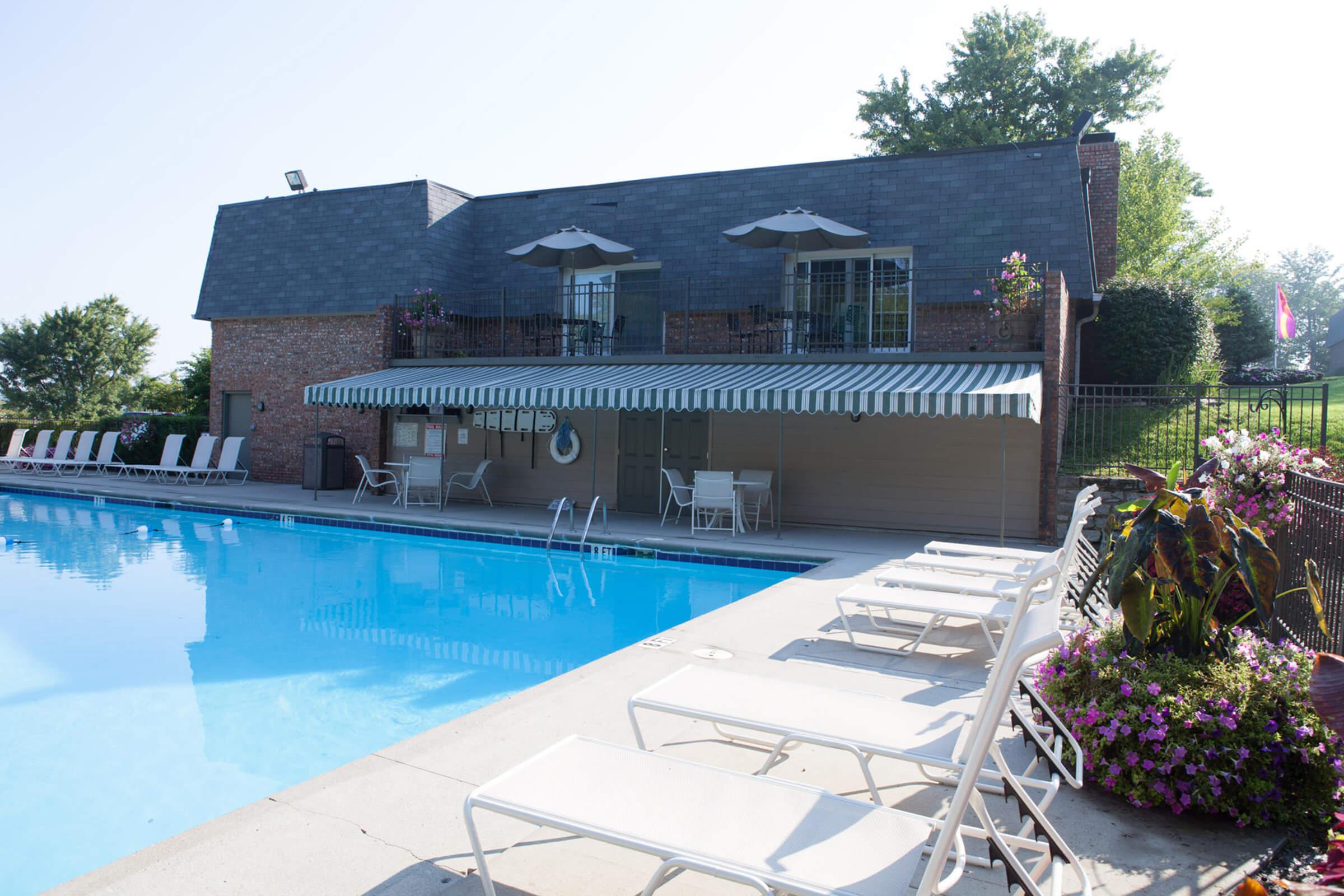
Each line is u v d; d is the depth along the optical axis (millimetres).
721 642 7555
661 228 20406
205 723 6586
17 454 27047
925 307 17578
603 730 5219
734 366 16969
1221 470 7965
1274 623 7488
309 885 3389
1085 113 22031
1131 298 20828
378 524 16781
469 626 9789
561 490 19516
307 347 23156
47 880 4297
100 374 63281
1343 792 3971
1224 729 4113
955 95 37531
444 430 20359
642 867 3600
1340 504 6109
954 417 16203
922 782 4523
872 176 18703
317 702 7062
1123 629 4961
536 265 20141
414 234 22062
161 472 23531
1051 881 3012
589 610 10711
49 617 9945
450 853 3680
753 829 2848
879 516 16703
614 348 19750
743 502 16344
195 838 3781
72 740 6203
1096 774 4355
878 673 6637
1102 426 16328
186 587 11688
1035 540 15414
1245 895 2920
